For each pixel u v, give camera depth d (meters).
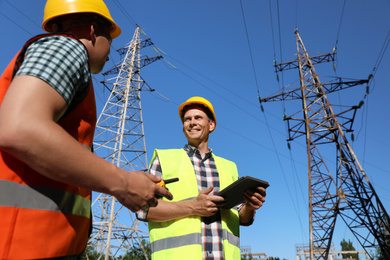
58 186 1.07
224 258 2.55
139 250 34.75
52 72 1.00
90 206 1.30
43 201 1.01
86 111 1.23
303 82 28.47
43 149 0.89
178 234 2.49
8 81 1.13
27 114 0.89
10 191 0.95
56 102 0.99
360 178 23.42
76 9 1.38
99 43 1.43
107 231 24.25
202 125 3.25
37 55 1.02
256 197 2.59
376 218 22.31
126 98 28.03
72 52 1.11
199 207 2.46
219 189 2.94
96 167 1.01
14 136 0.86
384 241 21.88
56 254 1.01
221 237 2.63
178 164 2.89
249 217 3.05
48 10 1.41
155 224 2.65
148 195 1.19
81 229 1.19
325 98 26.48
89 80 1.20
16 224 0.93
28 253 0.93
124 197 1.12
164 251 2.48
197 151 3.15
